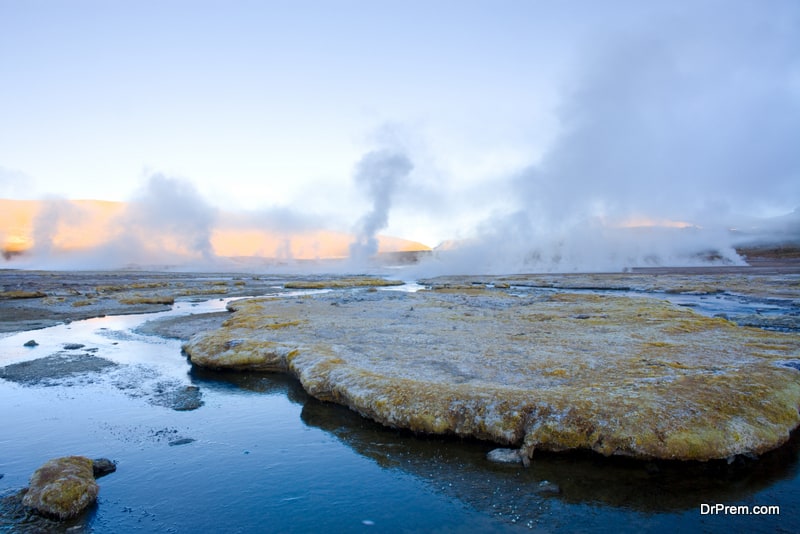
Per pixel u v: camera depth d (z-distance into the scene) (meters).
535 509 13.73
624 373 22.73
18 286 86.38
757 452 16.48
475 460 16.80
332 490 14.83
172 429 19.53
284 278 120.50
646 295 68.88
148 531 12.70
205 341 31.56
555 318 41.88
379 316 43.88
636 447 16.31
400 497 14.42
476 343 30.86
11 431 19.16
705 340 31.02
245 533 12.65
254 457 17.06
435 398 19.62
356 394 21.27
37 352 33.22
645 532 12.59
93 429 19.45
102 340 37.47
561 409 17.95
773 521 13.03
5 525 12.66
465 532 12.67
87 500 13.76
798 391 19.98
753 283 82.75
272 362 28.23
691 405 18.05
